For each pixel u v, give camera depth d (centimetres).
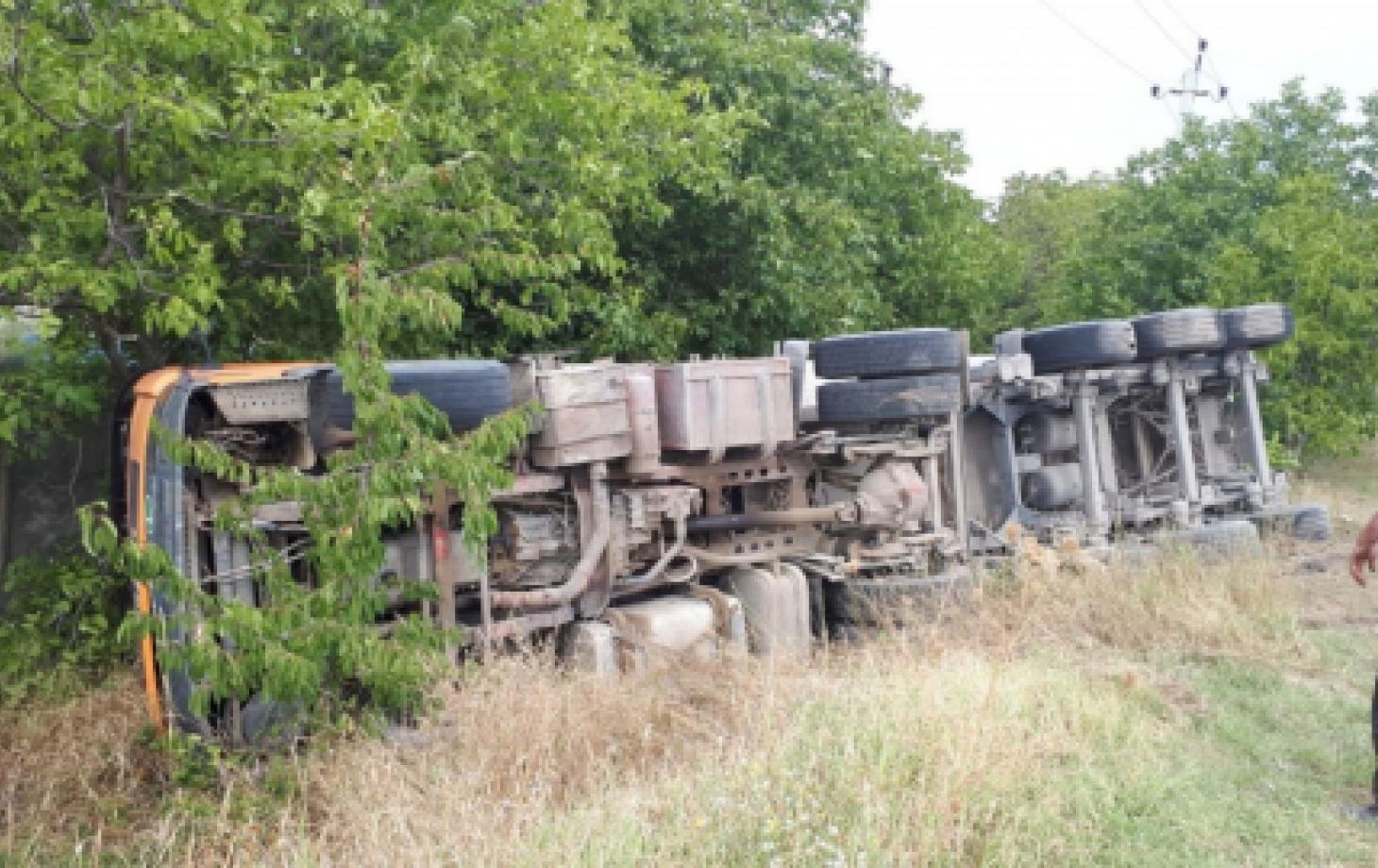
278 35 785
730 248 1352
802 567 844
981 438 1005
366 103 676
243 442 587
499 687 564
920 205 1894
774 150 1491
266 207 765
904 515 843
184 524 547
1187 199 2178
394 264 801
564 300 959
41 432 760
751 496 841
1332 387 1723
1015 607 827
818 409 873
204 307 683
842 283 1487
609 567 708
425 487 582
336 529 515
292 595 518
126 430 690
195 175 729
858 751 509
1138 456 1146
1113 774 541
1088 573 873
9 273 629
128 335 758
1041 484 1029
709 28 1423
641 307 1276
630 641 700
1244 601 860
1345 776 574
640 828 448
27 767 566
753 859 425
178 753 530
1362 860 482
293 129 675
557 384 671
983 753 500
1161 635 809
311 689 508
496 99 873
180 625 489
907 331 866
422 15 895
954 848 449
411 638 546
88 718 617
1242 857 480
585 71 884
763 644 790
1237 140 2214
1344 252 1694
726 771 495
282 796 513
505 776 502
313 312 834
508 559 686
